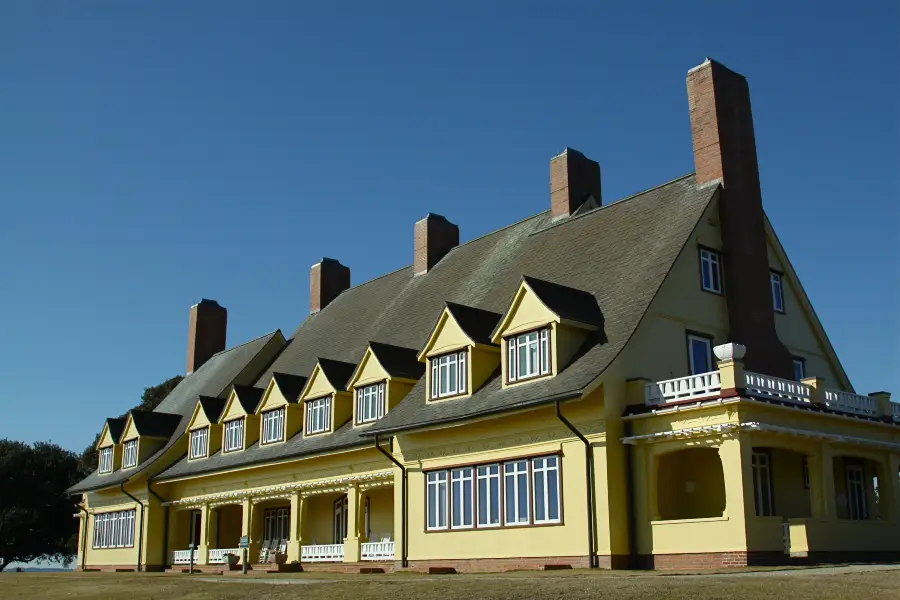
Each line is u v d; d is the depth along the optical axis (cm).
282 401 4247
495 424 3050
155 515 5009
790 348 3456
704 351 3031
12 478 7800
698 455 2845
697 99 3328
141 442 5334
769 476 2880
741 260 3152
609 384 2722
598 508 2670
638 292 2956
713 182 3212
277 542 4350
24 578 3653
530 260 3753
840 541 2627
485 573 2733
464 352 3222
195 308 6462
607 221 3538
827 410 2742
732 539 2433
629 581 1964
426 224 4662
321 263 5566
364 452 3666
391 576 2850
